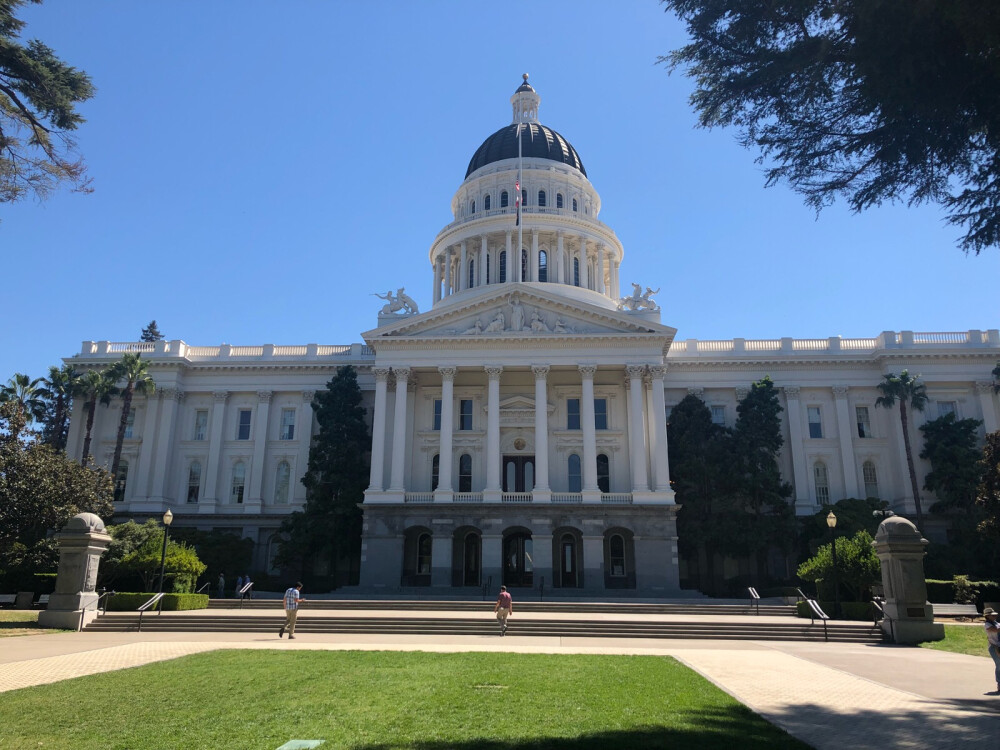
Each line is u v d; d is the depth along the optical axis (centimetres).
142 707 1630
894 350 6788
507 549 6206
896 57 1412
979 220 1603
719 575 6338
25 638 2947
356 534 6297
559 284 7812
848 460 6750
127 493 6969
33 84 2347
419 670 2153
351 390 6581
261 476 6994
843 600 3991
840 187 1720
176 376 7169
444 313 6281
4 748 1304
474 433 6397
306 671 2125
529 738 1345
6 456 4594
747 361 7019
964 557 5594
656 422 6000
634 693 1798
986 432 6612
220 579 5403
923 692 1870
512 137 9062
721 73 1725
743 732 1398
